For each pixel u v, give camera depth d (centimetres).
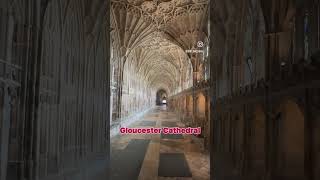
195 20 3036
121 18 3105
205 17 2778
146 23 3195
